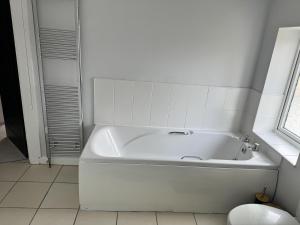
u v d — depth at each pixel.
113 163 1.85
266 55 2.25
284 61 2.17
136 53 2.34
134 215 1.98
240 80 2.51
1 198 2.04
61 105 2.41
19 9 2.04
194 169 1.91
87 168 1.85
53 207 1.99
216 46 2.37
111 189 1.92
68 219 1.88
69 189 2.22
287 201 1.85
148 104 2.52
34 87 2.29
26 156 2.66
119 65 2.37
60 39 2.20
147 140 2.57
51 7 2.11
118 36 2.27
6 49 2.36
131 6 2.19
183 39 2.32
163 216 2.00
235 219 1.57
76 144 2.57
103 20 2.21
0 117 3.51
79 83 2.35
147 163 1.87
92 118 2.55
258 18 2.30
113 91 2.45
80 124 2.50
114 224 1.87
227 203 2.05
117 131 2.53
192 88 2.49
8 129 3.01
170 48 2.35
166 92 2.49
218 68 2.45
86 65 2.34
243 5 2.25
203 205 2.04
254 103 2.40
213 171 1.93
